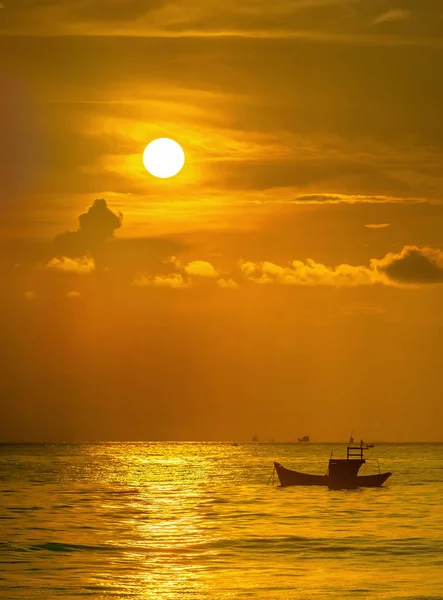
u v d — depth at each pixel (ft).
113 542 277.23
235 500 433.48
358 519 339.16
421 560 240.32
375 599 192.03
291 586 206.08
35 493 493.36
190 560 242.17
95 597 196.34
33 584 209.97
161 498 451.94
